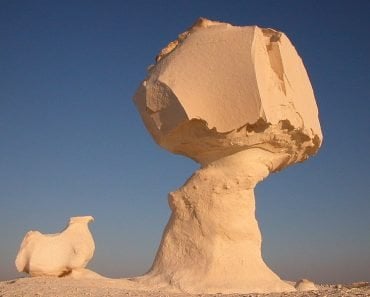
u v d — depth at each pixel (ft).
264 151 35.50
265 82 32.30
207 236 34.71
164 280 34.19
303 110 35.19
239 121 31.32
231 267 33.88
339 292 27.73
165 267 35.17
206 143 34.45
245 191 35.50
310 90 38.09
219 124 31.71
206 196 35.14
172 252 35.60
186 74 32.58
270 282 33.91
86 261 37.76
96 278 36.11
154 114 33.58
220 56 32.27
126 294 28.14
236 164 34.78
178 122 32.24
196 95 32.04
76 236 37.88
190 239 35.17
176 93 32.04
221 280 33.09
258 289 32.86
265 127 32.60
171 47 36.99
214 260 33.88
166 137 33.99
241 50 31.86
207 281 33.01
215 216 34.73
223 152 34.91
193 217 35.42
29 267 36.37
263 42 33.60
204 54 32.78
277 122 32.60
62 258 36.91
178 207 36.17
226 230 34.58
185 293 31.17
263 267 35.14
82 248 37.35
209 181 35.17
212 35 33.45
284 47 34.63
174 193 36.50
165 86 32.55
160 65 34.65
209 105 31.86
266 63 33.30
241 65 31.50
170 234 36.17
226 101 31.58
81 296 27.30
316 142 37.81
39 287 30.40
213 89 31.86
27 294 27.99
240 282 33.09
